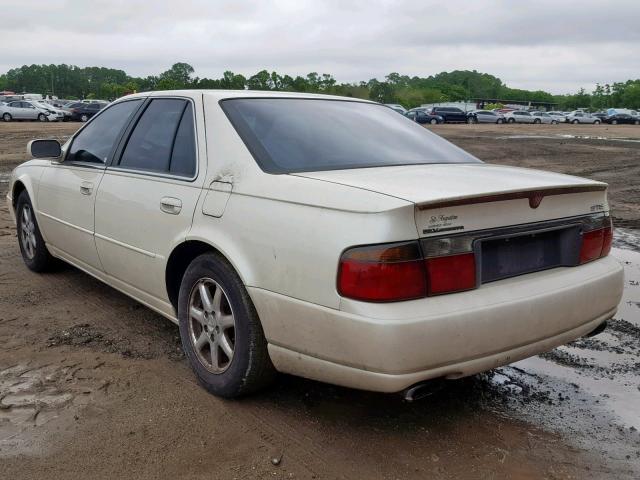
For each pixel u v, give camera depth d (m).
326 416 3.09
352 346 2.51
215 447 2.81
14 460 2.69
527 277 2.82
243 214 2.95
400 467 2.69
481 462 2.75
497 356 2.66
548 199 2.86
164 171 3.61
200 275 3.23
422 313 2.46
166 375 3.52
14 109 39.59
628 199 10.87
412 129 3.95
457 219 2.57
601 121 63.16
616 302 3.19
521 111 62.59
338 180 2.78
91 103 42.56
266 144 3.19
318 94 4.04
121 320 4.37
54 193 4.72
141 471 2.63
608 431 3.04
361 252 2.47
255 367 3.01
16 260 5.93
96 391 3.31
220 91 3.66
